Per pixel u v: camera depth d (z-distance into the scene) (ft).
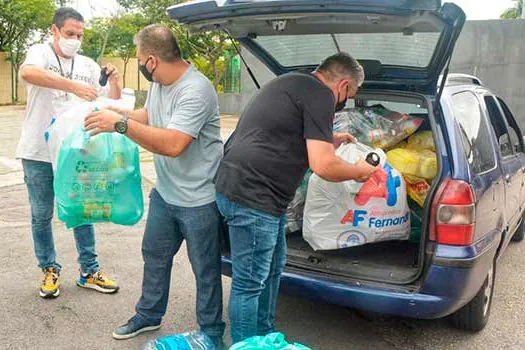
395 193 10.57
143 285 11.10
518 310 12.87
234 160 8.94
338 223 10.55
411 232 11.43
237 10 9.35
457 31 9.37
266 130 8.84
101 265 15.17
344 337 11.43
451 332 11.73
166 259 10.89
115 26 71.61
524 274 15.29
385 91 11.33
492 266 11.57
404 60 11.32
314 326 11.87
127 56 79.15
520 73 42.55
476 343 11.28
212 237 10.07
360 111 12.17
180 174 9.88
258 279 9.24
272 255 9.49
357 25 9.86
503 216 12.06
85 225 12.94
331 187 10.43
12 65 82.64
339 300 10.02
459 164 9.79
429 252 9.55
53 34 12.07
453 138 10.09
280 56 12.60
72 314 12.05
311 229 10.75
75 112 10.73
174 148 9.19
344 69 9.02
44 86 11.35
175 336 9.77
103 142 10.37
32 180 12.23
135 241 17.40
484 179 10.73
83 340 10.97
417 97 10.77
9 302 12.54
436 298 9.48
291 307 12.78
